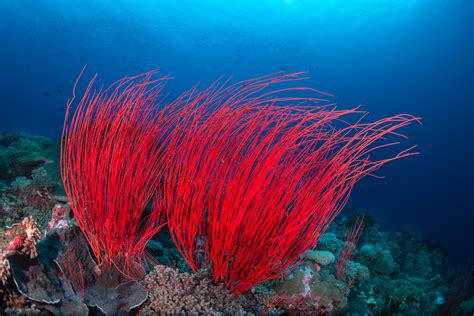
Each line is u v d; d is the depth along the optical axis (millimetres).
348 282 5703
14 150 7238
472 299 7566
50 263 2963
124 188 3213
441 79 62125
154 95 3221
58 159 6184
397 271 8820
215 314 3105
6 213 4840
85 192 3184
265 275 3332
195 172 3207
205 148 3203
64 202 4996
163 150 3488
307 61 49344
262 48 45625
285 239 3162
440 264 11734
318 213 3279
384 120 2771
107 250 3293
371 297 6059
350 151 2924
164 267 3615
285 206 3096
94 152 3090
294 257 3430
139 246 3469
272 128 2973
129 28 51125
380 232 11445
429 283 9109
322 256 5414
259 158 3021
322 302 4211
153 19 60031
